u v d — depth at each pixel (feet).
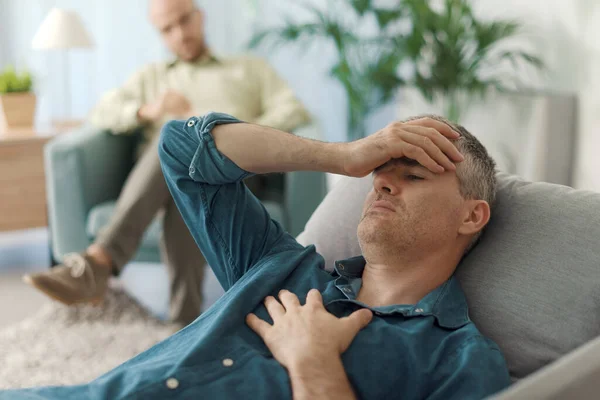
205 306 9.63
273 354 3.72
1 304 9.84
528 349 3.98
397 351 3.65
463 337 3.72
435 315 3.85
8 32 13.84
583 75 10.43
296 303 3.95
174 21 10.32
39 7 13.87
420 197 4.06
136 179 8.80
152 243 9.23
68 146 9.39
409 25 13.88
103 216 9.34
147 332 8.71
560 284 4.07
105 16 14.35
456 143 4.23
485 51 11.02
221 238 4.64
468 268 4.38
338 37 12.66
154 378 3.58
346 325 3.72
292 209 9.11
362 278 4.37
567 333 3.93
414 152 4.03
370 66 12.62
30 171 11.00
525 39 11.42
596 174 10.30
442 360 3.65
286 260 4.38
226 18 15.33
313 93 15.89
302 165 4.26
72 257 8.52
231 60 10.69
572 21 10.55
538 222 4.35
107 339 8.48
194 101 10.48
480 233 4.52
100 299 8.63
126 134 10.15
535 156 10.36
